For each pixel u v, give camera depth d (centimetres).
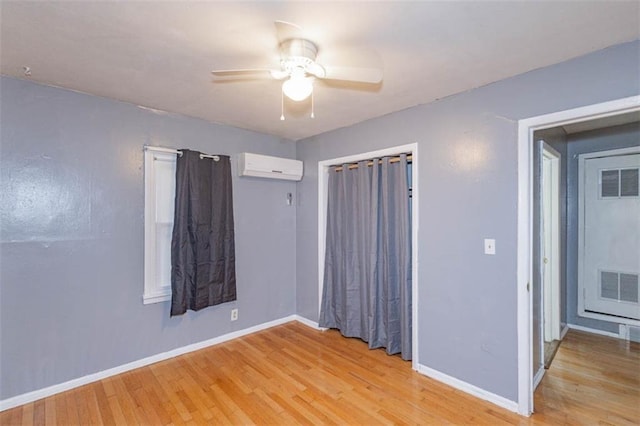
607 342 334
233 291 337
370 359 299
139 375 269
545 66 208
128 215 277
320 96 258
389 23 161
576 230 372
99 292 262
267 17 156
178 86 241
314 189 383
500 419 211
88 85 240
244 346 328
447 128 259
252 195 364
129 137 277
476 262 241
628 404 226
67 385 246
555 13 153
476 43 181
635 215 334
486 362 234
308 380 261
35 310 235
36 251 236
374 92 250
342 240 358
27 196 232
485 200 236
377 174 319
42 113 237
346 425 206
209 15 154
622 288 342
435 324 265
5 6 147
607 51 187
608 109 186
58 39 177
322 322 369
